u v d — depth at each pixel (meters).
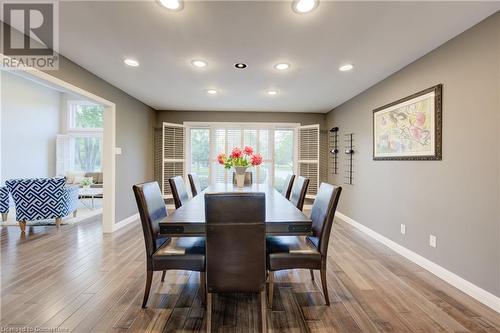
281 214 1.88
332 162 5.32
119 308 1.83
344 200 4.68
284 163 5.79
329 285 2.20
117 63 2.90
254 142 5.70
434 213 2.47
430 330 1.62
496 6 1.79
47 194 3.79
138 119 4.65
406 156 2.88
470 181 2.08
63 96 7.04
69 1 1.78
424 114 2.59
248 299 1.99
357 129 4.16
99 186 6.60
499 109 1.86
